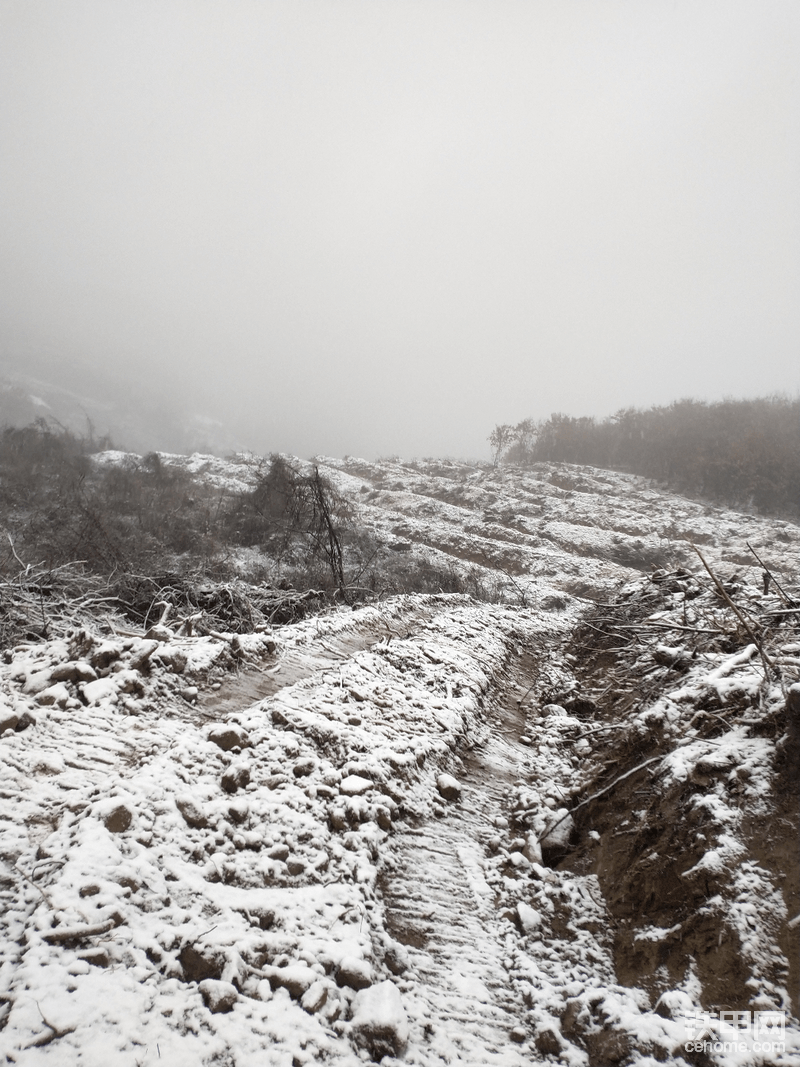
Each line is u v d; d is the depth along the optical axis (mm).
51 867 3332
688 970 3150
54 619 8383
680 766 4535
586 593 26141
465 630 12000
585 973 3531
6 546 12695
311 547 18531
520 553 31609
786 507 46500
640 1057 2771
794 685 4090
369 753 5551
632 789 4984
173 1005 2674
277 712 5750
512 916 4051
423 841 4777
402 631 11172
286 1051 2576
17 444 29891
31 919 2951
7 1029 2377
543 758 7023
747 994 2842
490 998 3314
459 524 38688
